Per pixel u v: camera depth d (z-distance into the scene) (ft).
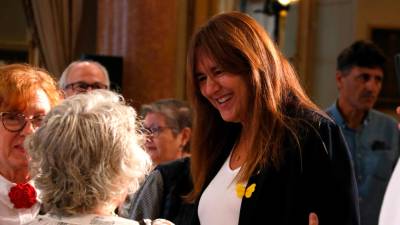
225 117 7.20
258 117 6.79
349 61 11.87
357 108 11.90
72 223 5.35
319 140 6.64
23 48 23.52
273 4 22.47
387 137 12.12
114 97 6.01
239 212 6.81
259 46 6.91
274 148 6.69
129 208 9.14
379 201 11.70
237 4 25.53
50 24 21.54
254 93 6.82
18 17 23.57
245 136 7.33
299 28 26.22
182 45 19.94
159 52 19.51
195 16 20.24
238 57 6.88
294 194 6.57
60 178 5.43
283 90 6.97
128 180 5.58
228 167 7.40
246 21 7.07
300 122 6.74
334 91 25.49
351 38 25.14
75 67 12.48
